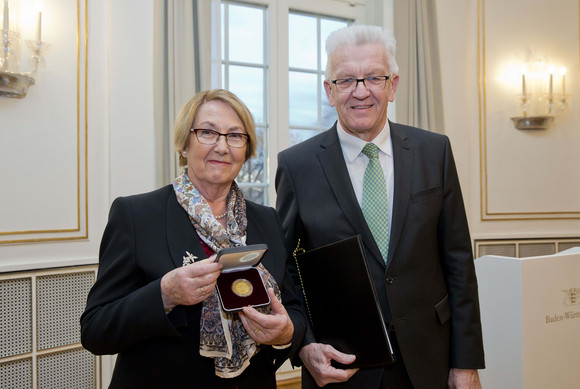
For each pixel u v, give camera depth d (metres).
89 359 2.89
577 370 1.92
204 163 1.28
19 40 2.64
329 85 1.53
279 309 1.14
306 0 3.87
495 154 4.29
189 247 1.23
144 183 3.13
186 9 3.15
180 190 1.30
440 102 3.98
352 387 1.42
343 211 1.50
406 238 1.46
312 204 1.55
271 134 3.74
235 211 1.36
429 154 1.57
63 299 2.80
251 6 3.70
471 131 4.25
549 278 1.87
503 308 1.86
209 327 1.17
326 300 1.43
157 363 1.17
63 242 2.86
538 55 4.36
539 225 4.38
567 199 4.44
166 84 3.14
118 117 3.06
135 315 1.09
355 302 1.36
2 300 2.57
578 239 4.39
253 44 3.71
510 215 4.31
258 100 3.74
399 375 1.42
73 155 2.89
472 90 4.25
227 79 3.60
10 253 2.66
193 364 1.18
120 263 1.19
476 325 1.50
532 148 4.38
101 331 1.13
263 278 1.25
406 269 1.44
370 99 1.45
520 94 4.32
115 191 3.05
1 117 2.63
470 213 4.23
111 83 3.04
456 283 1.54
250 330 1.13
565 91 4.42
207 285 1.05
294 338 1.27
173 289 1.07
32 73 2.71
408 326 1.42
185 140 1.30
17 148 2.69
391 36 1.51
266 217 1.45
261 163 3.75
